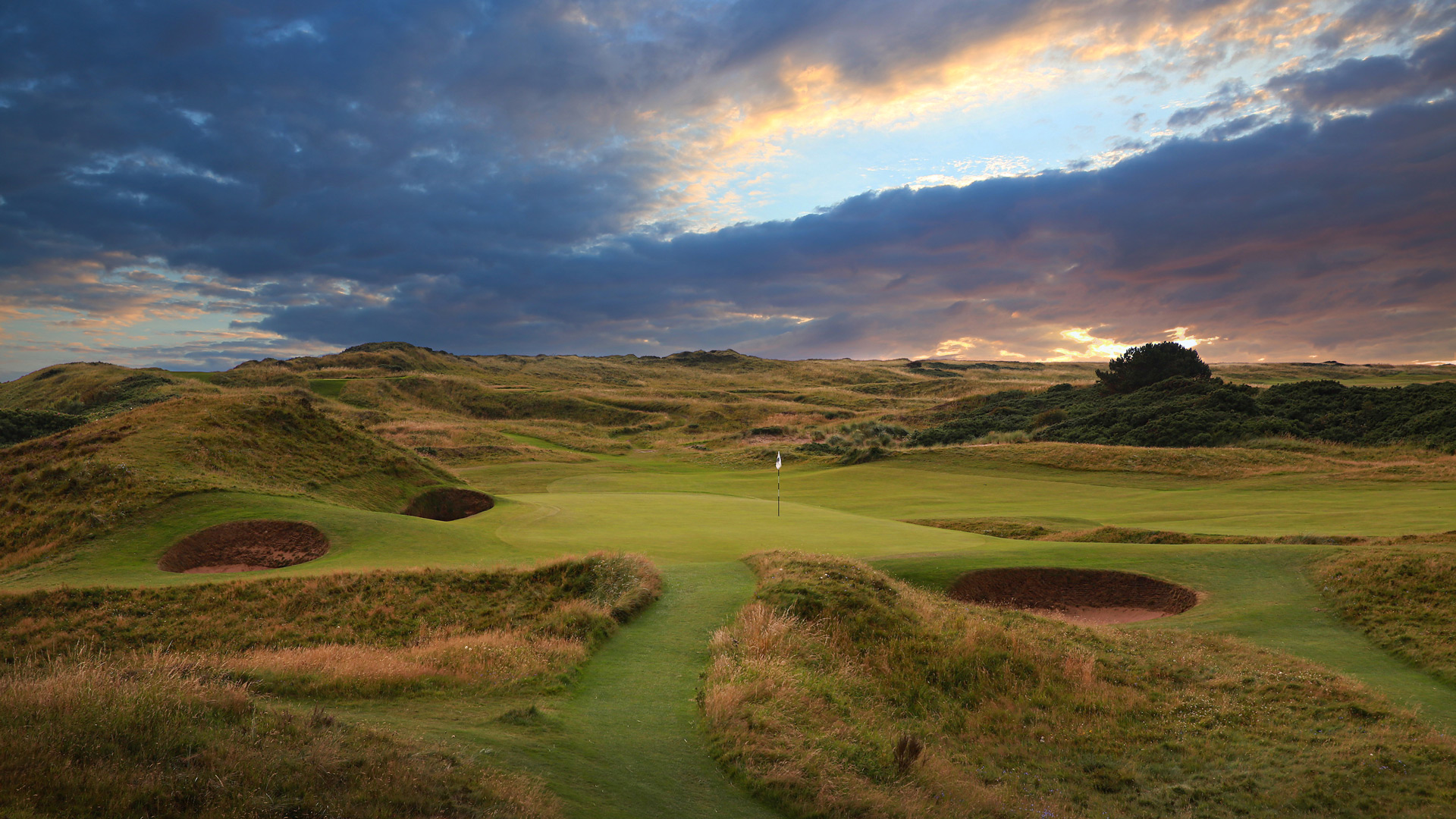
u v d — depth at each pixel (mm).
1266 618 18000
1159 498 40344
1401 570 18906
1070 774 11016
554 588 19797
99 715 6703
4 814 4938
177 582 19984
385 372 150000
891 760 9875
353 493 33625
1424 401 59250
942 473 52375
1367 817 9523
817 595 16453
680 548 24500
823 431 92938
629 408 120312
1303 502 35969
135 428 32562
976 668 14250
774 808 8023
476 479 58844
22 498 26484
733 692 10773
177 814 5426
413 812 5941
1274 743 11703
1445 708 12930
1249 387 75625
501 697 10922
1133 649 15969
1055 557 22281
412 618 18719
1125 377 89875
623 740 9398
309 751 6789
